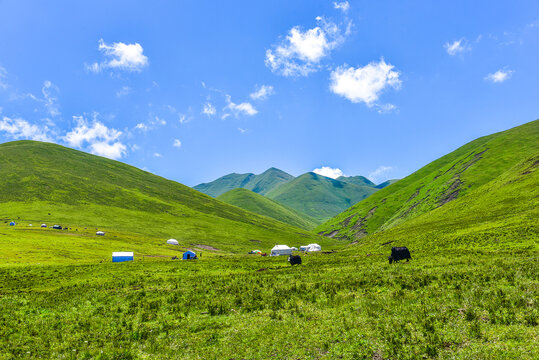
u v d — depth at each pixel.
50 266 61.31
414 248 73.25
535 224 57.62
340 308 21.45
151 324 23.25
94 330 22.77
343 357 14.39
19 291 40.25
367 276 31.89
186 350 17.89
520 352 11.79
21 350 19.45
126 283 42.66
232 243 193.88
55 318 26.20
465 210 111.94
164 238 176.12
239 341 18.22
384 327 16.58
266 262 69.88
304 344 16.38
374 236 154.50
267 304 25.06
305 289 28.78
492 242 55.34
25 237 112.75
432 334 14.77
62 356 18.22
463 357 12.29
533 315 14.94
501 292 19.05
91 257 92.62
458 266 31.62
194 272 53.19
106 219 186.00
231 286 34.25
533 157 128.50
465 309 17.44
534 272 23.30
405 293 22.81
